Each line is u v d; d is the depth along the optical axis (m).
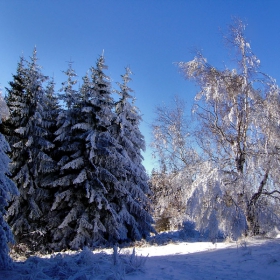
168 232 20.56
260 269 6.65
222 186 11.81
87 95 17.95
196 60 14.35
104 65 18.08
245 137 13.61
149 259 9.41
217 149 14.42
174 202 20.20
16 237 15.01
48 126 17.97
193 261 8.57
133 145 21.36
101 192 16.36
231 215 11.48
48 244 15.39
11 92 17.84
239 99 13.91
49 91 23.27
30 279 5.94
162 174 21.08
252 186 12.57
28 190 16.00
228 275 6.47
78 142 17.06
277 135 12.53
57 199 15.67
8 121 17.08
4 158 8.70
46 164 16.77
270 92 13.09
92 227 15.37
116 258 7.46
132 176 20.12
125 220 18.17
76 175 16.48
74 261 7.36
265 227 12.15
